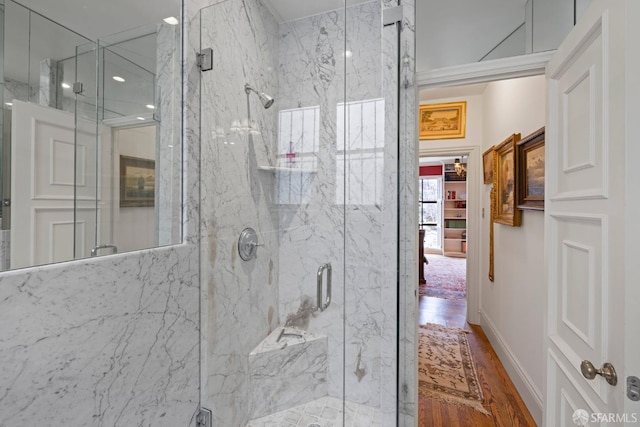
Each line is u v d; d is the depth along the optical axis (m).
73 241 0.83
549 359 1.28
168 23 1.15
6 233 0.69
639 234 0.76
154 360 1.06
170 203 1.17
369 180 1.65
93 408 0.86
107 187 0.93
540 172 1.83
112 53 0.96
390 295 1.58
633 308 0.76
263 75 1.70
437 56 1.56
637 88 0.75
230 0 1.46
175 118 1.19
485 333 3.05
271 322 1.74
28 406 0.72
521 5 1.43
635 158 0.76
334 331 1.69
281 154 1.81
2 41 0.70
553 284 1.26
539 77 1.86
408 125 1.56
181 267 1.19
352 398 1.63
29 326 0.72
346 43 1.69
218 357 1.39
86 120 0.88
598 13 0.90
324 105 1.74
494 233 2.80
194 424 1.26
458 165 7.88
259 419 1.61
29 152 0.74
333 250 1.72
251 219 1.63
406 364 1.58
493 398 2.05
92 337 0.86
